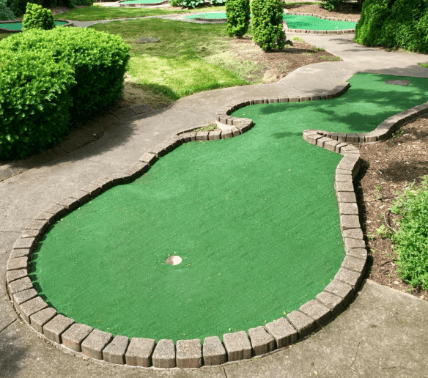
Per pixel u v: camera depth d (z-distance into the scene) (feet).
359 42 52.26
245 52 46.65
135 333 11.84
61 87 23.66
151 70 40.96
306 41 54.34
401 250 13.14
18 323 12.55
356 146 23.24
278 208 17.61
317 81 36.27
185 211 17.99
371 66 40.55
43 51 25.07
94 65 27.48
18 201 19.76
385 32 48.24
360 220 16.65
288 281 13.52
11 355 11.41
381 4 48.65
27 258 14.92
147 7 100.12
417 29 45.57
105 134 28.09
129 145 26.07
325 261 14.29
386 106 28.96
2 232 17.29
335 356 10.87
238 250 15.24
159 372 10.82
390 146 23.00
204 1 96.27
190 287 13.56
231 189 19.35
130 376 10.75
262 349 11.03
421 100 29.81
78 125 28.12
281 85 35.81
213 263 14.65
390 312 12.09
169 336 11.70
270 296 12.94
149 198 19.30
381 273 13.67
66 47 26.58
